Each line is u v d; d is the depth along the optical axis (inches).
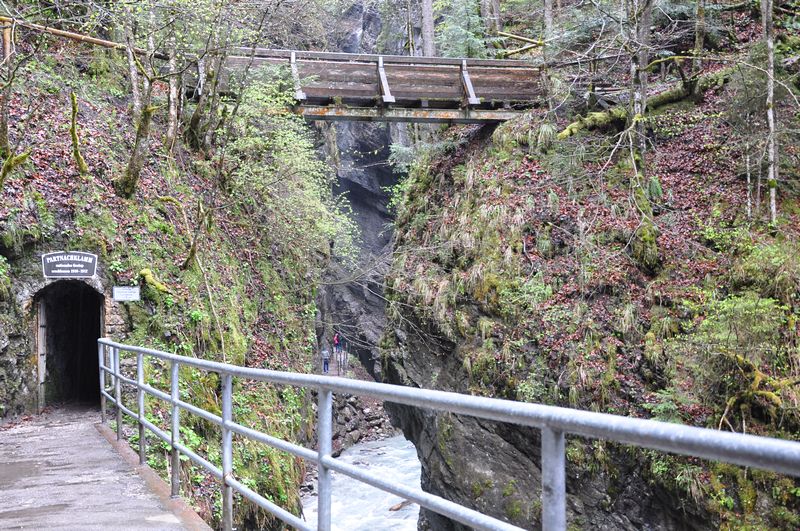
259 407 518.3
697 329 441.4
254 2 649.0
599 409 439.8
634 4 609.9
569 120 645.9
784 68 591.8
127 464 292.8
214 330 504.4
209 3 565.3
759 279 442.3
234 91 640.4
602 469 419.8
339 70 660.7
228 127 633.0
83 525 200.2
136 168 498.9
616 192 556.1
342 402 1107.3
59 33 534.9
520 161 602.2
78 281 448.1
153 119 612.4
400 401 93.6
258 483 444.8
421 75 672.4
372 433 1088.2
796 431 370.0
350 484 773.9
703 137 584.1
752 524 350.6
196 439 407.2
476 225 573.9
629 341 460.4
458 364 533.0
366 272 801.6
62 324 503.5
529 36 939.3
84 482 260.1
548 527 66.4
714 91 625.0
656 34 694.5
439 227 634.2
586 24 673.0
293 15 874.8
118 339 448.8
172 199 536.7
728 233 498.3
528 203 559.2
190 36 602.2
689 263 491.2
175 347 464.1
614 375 445.1
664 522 394.9
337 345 1354.6
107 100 576.7
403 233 729.0
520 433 458.9
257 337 596.4
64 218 454.9
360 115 660.7
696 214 525.7
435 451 523.8
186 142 633.6
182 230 534.9
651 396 426.0
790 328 404.5
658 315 464.4
